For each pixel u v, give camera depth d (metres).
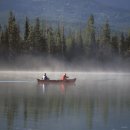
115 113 50.75
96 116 48.75
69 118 47.44
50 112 51.06
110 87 89.94
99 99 64.38
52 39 198.38
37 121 45.53
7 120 45.84
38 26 195.00
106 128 42.75
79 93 73.81
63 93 73.44
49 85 93.75
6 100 61.81
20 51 192.62
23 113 50.09
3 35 192.25
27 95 69.12
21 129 41.75
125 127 43.25
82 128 42.75
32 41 193.38
